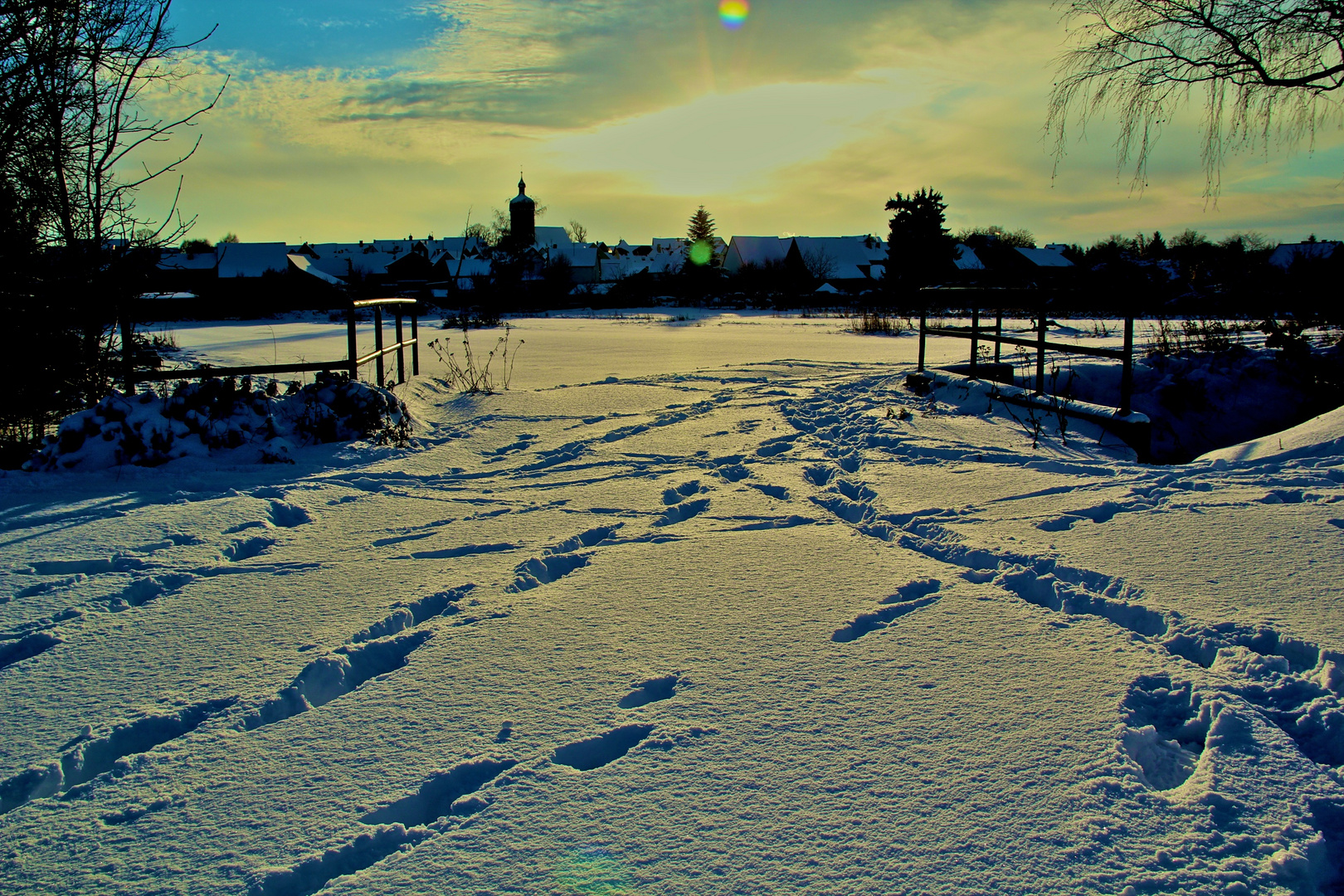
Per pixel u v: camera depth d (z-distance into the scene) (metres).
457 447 7.41
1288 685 2.63
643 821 2.10
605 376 12.91
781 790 2.21
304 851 2.02
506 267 62.22
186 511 5.15
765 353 17.23
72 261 7.32
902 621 3.30
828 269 75.06
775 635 3.19
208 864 1.99
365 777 2.33
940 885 1.85
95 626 3.42
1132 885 1.83
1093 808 2.10
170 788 2.30
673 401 9.95
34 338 7.07
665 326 31.05
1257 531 4.16
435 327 31.89
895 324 26.47
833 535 4.54
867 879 1.87
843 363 14.31
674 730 2.52
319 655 3.09
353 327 7.76
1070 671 2.83
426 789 2.28
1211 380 10.48
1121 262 39.28
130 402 6.65
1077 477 5.62
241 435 6.79
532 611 3.50
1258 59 9.26
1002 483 5.54
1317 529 4.14
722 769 2.31
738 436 7.63
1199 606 3.27
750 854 1.96
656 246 107.00
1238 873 1.86
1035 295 8.98
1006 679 2.79
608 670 2.93
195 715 2.71
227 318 42.22
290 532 4.82
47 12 7.05
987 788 2.19
